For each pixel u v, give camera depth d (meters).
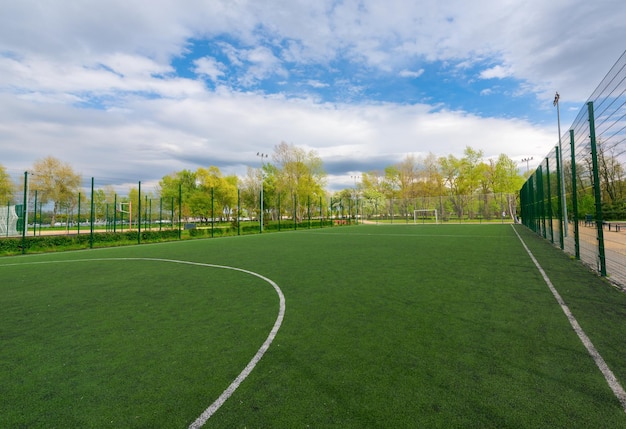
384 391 2.61
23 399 2.64
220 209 50.09
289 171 45.66
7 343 3.81
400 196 59.97
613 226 8.34
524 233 19.81
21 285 7.09
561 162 11.91
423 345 3.48
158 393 2.67
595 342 3.48
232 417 2.31
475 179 51.22
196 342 3.74
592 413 2.28
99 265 9.97
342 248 13.52
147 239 19.59
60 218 36.94
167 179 58.72
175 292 6.22
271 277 7.50
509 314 4.45
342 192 72.69
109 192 43.44
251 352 3.43
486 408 2.35
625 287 5.83
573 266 8.00
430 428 2.13
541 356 3.18
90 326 4.36
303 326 4.18
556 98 22.67
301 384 2.75
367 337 3.75
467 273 7.37
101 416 2.38
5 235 23.39
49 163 38.56
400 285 6.31
